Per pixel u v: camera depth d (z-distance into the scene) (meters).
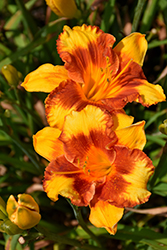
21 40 0.74
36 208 0.47
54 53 0.71
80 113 0.49
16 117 0.73
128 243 0.63
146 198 0.47
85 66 0.53
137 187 0.47
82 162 0.50
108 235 0.58
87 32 0.54
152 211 0.57
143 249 0.60
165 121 0.48
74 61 0.53
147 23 0.66
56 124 0.51
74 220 0.67
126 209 0.60
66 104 0.51
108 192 0.48
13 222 0.47
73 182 0.49
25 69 0.69
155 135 0.63
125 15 0.71
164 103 0.65
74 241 0.53
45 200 0.66
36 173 0.67
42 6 0.81
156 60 0.77
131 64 0.53
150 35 0.62
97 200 0.49
